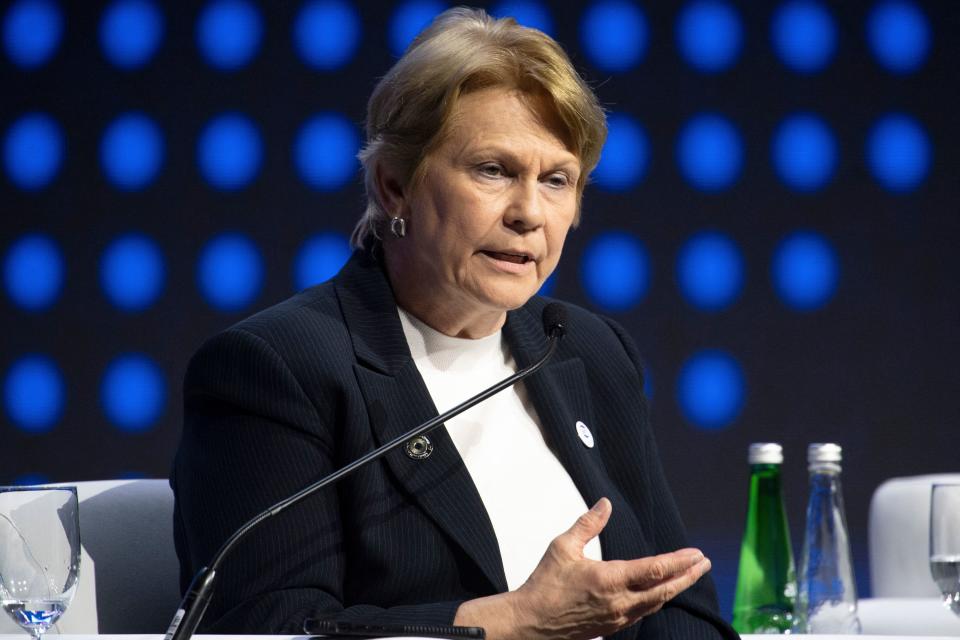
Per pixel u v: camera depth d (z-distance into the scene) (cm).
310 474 566
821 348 1750
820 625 716
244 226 1736
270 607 526
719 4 1750
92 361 1736
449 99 588
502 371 654
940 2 1756
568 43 1741
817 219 1753
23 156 1750
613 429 676
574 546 479
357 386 591
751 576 716
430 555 571
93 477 1727
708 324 1744
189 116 1744
